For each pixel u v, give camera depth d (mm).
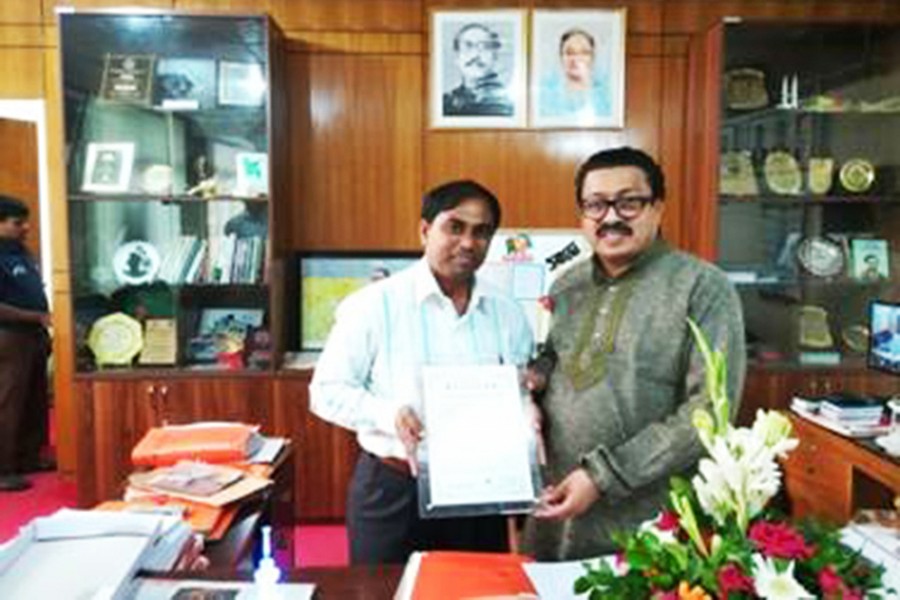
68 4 3521
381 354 1727
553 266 3662
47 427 4137
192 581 1158
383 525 1739
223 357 3475
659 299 1407
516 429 1401
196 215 3504
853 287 3652
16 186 4777
